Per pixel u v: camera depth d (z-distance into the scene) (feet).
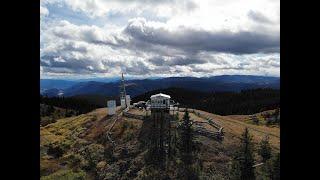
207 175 164.04
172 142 182.39
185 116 191.52
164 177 166.61
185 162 171.01
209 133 189.67
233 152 178.50
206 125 199.72
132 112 223.30
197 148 177.17
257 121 236.43
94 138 210.79
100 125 223.71
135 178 171.32
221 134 191.62
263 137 201.05
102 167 184.65
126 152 187.21
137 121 211.00
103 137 207.51
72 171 181.88
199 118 209.05
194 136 184.96
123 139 197.06
